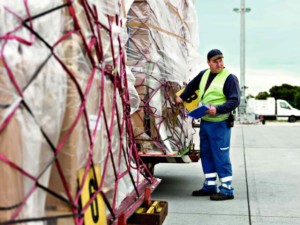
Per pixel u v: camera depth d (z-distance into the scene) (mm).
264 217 5234
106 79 3148
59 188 2457
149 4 5812
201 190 6414
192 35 7887
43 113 2268
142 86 5816
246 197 6289
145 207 3859
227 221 5074
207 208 5664
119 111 3461
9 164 2066
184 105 6340
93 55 2855
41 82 2258
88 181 2723
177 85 6777
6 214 2049
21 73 2160
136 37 5848
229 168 6156
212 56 6074
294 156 10867
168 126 6258
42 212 2301
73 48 2543
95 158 2848
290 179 7688
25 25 2270
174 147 6441
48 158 2303
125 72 3766
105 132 3076
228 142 6148
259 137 16984
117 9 3434
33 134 2184
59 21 2502
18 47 2219
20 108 2135
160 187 7109
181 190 6859
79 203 2555
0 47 2150
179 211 5520
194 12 7875
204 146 6281
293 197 6270
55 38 2445
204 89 6160
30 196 2191
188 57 7566
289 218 5195
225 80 6070
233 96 5961
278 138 16500
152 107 5863
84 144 2637
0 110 2074
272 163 9633
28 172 2160
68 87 2463
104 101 3055
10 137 2070
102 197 2992
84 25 2752
